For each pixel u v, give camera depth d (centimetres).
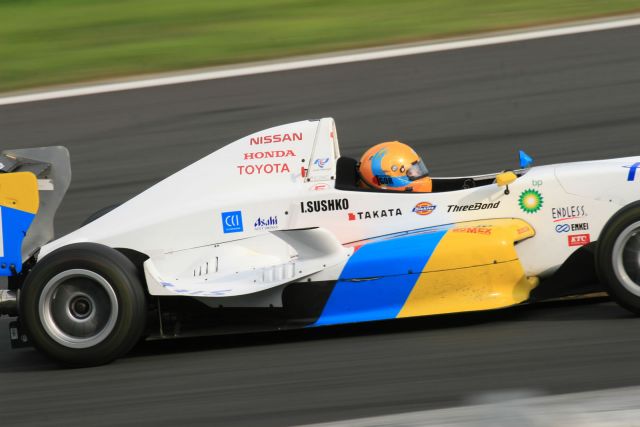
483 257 1761
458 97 3531
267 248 1875
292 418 1443
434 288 1773
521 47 3978
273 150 1931
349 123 3391
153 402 1566
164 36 4694
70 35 4838
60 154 2003
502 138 3139
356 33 4466
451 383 1519
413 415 1402
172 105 3716
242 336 1941
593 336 1667
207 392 1591
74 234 1939
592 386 1445
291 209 1888
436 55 4000
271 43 4422
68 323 1750
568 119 3228
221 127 3438
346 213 1877
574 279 1803
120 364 1797
